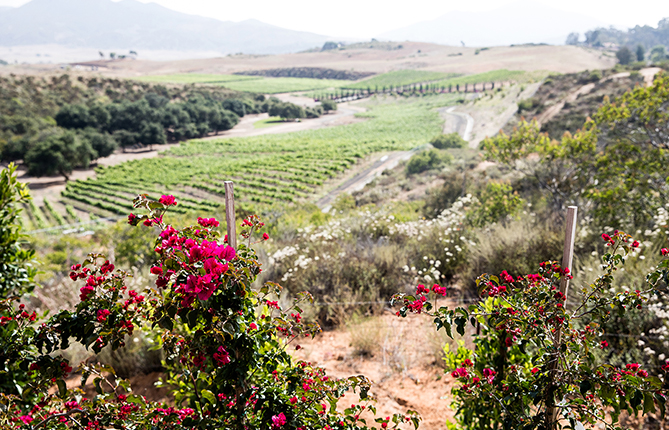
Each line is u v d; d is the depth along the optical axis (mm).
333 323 5078
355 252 6457
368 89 182250
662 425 2910
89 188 56719
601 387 1801
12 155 70250
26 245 16391
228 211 2277
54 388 3879
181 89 150000
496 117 76188
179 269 1601
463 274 5699
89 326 1656
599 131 8141
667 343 3143
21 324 1899
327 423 1956
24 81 119750
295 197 45062
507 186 8594
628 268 3930
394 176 38250
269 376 1992
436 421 3240
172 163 72875
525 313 2021
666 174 6422
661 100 7195
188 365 2053
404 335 4566
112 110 97188
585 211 7441
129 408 1845
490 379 2232
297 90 199750
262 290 1874
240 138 99062
